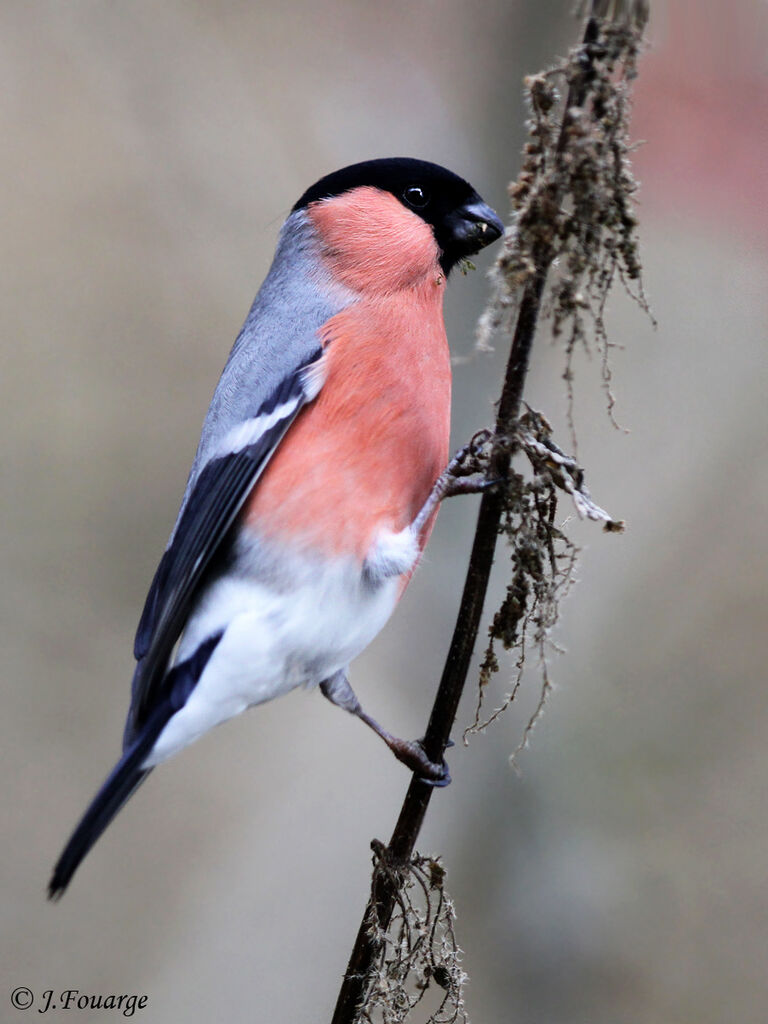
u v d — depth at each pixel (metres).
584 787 9.59
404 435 6.78
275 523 6.70
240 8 11.55
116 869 11.03
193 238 12.17
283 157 11.82
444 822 9.37
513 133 10.44
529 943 9.20
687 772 9.93
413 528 6.73
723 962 9.36
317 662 6.77
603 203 5.13
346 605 6.71
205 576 6.80
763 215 9.66
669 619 10.27
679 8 9.27
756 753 10.01
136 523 12.34
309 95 11.44
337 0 11.23
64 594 12.27
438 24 10.86
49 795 11.55
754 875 9.66
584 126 5.10
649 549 10.36
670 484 10.55
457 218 7.27
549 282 5.33
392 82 10.95
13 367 12.20
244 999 9.84
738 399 10.67
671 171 9.58
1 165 12.18
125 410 12.36
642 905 9.56
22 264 12.20
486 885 9.27
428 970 5.70
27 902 10.95
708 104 9.42
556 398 10.56
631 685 9.98
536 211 5.16
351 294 7.03
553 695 9.73
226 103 11.74
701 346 10.68
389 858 5.80
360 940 5.72
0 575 12.20
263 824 10.81
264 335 7.16
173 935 10.55
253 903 10.34
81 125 12.32
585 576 10.24
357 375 6.77
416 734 10.01
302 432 6.74
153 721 6.63
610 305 10.56
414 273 7.09
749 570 10.38
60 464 12.34
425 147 10.76
